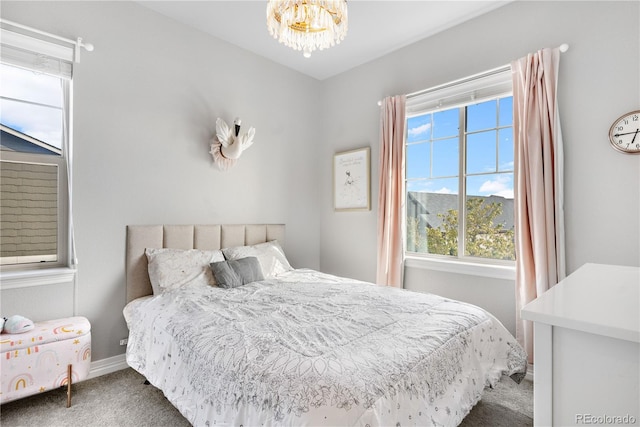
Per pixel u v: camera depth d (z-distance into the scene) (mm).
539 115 2256
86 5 2293
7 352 1710
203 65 2934
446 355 1441
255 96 3334
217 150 2959
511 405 1964
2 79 2090
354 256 3609
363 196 3492
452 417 1361
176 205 2750
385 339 1451
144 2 2537
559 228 2176
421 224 3158
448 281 2854
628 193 2006
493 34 2582
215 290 2273
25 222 2160
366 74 3504
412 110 3125
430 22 2770
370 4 2527
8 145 2105
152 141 2611
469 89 2717
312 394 1069
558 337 727
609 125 2068
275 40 3096
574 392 706
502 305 2533
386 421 1079
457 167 2900
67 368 1897
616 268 1339
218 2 2537
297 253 3766
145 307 2115
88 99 2295
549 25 2303
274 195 3523
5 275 1964
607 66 2076
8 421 1754
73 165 2230
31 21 2074
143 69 2564
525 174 2311
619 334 632
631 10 2002
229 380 1306
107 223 2383
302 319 1700
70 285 2227
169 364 1685
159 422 1766
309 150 3883
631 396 642
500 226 2656
